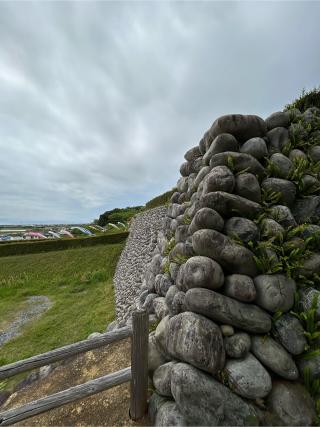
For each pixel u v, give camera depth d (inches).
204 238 92.4
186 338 74.2
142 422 78.7
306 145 135.3
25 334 258.5
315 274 91.6
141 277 255.8
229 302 79.6
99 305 324.2
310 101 163.6
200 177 135.6
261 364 73.7
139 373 78.7
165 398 78.7
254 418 65.6
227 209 101.0
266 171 117.4
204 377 69.1
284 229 99.3
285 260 88.8
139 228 553.0
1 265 596.7
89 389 75.9
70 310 320.8
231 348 74.4
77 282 467.5
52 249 710.5
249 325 77.3
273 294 81.7
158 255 180.9
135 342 78.2
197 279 85.2
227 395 67.3
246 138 130.0
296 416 66.6
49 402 71.8
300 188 115.8
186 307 89.4
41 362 69.3
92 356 135.0
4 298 415.5
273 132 134.3
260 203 108.3
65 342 228.4
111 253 598.5
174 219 187.3
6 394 136.6
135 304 185.6
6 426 67.1
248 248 93.0
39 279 508.7
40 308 348.2
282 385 72.3
